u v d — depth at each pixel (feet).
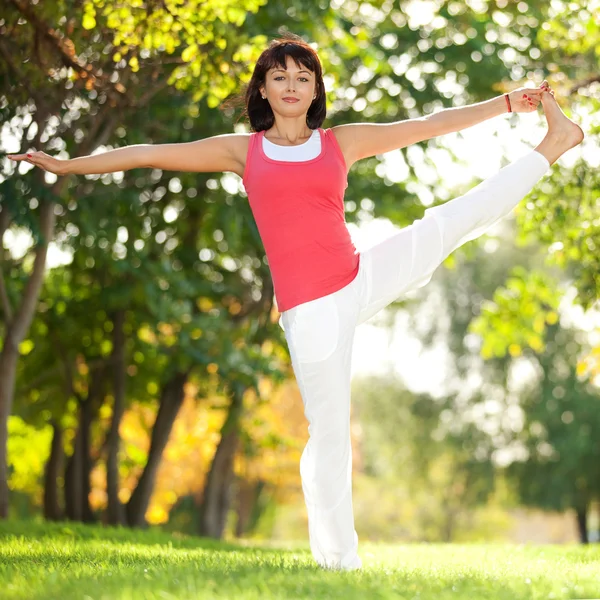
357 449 103.40
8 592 15.49
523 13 56.03
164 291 53.52
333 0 55.93
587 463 102.37
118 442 59.11
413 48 57.26
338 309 18.95
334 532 19.47
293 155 19.45
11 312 43.98
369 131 20.07
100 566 20.15
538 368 104.42
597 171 40.96
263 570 18.10
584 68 46.44
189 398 78.28
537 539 189.98
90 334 59.98
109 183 52.26
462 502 114.11
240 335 56.54
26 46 36.19
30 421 62.64
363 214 59.67
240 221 54.60
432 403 110.22
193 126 52.16
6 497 43.39
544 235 44.11
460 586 16.84
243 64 36.52
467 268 104.47
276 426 80.94
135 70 36.04
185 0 34.42
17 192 39.60
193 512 112.27
